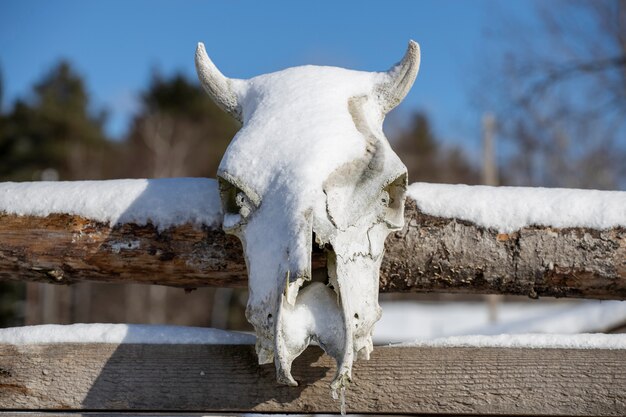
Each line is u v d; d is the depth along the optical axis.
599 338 3.63
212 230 3.74
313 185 3.07
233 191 3.33
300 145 3.21
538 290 3.72
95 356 3.78
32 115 34.19
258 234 3.14
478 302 24.22
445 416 3.64
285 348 2.94
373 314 3.12
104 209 3.84
